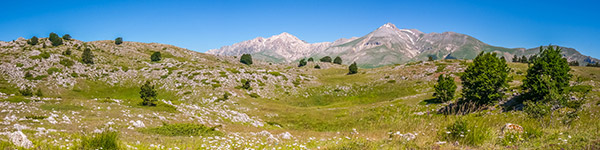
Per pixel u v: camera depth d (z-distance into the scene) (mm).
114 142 13828
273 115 58969
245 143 18688
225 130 27578
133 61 115125
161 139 18734
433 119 15656
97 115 30797
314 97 85875
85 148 13109
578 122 17016
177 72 95000
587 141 10695
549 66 45375
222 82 85750
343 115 57594
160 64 110750
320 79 109062
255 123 47688
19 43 119500
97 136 13977
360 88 92938
